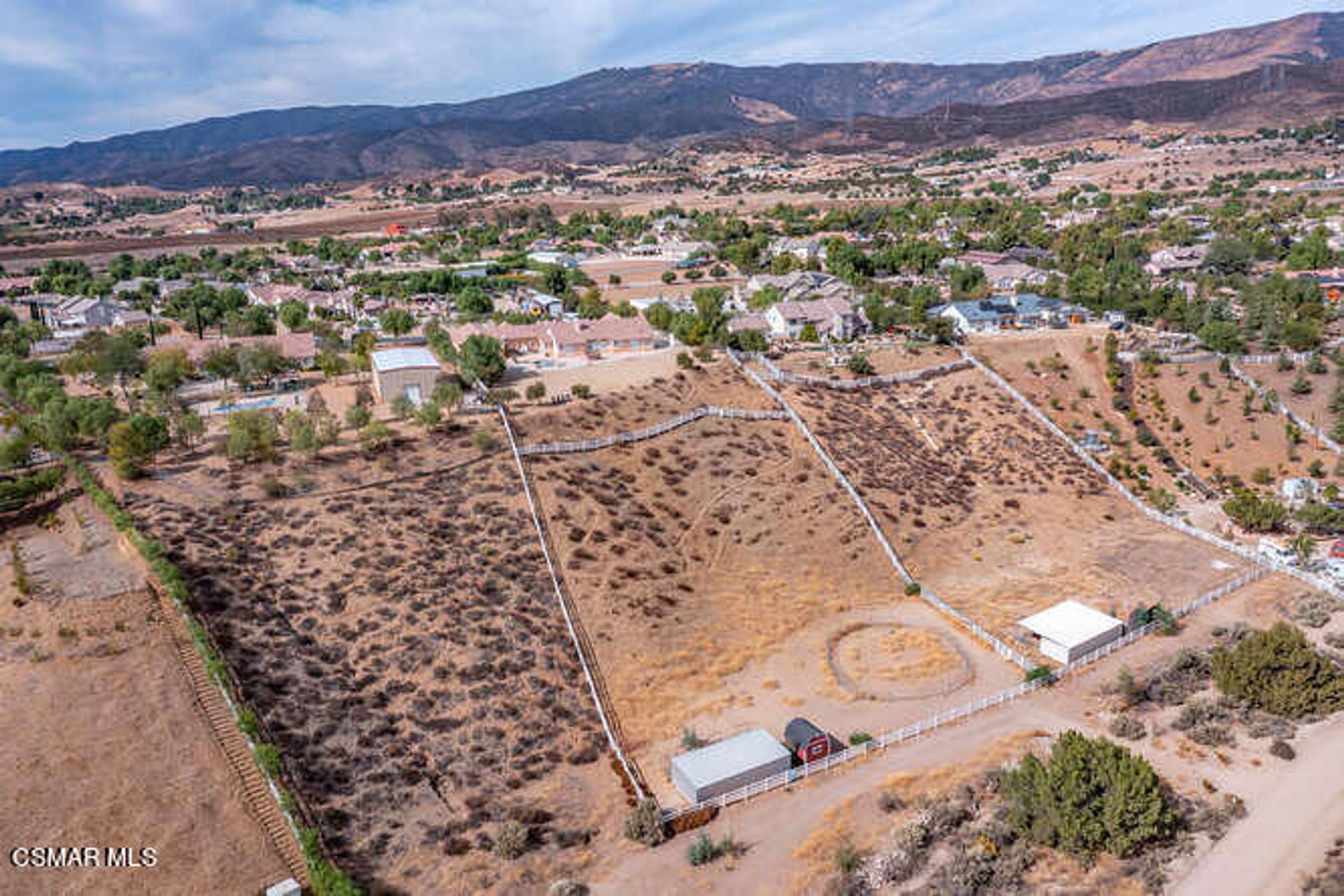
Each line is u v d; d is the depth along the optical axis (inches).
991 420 4357.8
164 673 2206.0
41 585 2460.6
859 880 1828.2
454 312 7244.1
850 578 3164.4
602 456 3511.3
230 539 2723.9
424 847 1943.9
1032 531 3595.0
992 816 2007.9
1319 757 2167.8
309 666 2357.3
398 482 3120.1
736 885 1846.7
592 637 2669.8
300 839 1846.7
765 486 3518.7
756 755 2181.3
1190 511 3786.9
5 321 6599.4
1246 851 1868.8
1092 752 1942.7
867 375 4557.1
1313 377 4608.8
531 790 2137.1
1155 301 5625.0
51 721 2018.9
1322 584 3088.1
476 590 2719.0
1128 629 2832.2
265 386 4392.2
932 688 2568.9
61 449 3174.2
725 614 2888.8
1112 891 1770.4
